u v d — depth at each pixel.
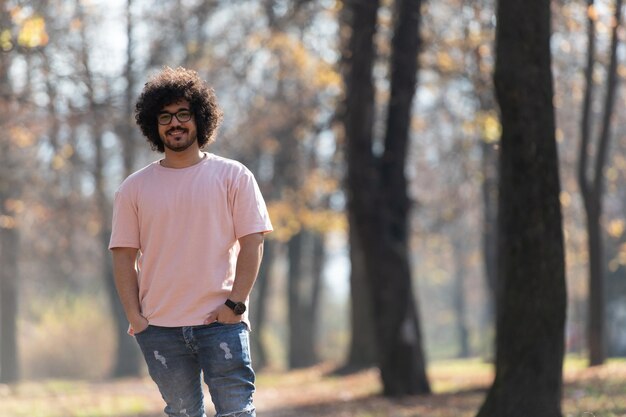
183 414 5.31
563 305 9.08
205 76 23.58
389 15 19.97
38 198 30.39
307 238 45.53
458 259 56.44
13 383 36.53
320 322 70.06
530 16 8.90
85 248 42.53
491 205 26.45
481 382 18.83
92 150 29.75
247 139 27.97
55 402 20.16
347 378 25.08
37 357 43.84
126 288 5.27
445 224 33.09
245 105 28.33
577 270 41.59
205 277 5.16
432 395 16.58
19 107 19.45
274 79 28.56
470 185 30.55
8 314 41.81
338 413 14.48
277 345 53.66
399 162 17.28
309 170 28.38
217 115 5.34
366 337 28.81
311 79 25.44
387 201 17.14
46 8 18.69
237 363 5.17
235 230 5.22
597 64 20.92
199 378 5.37
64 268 44.09
